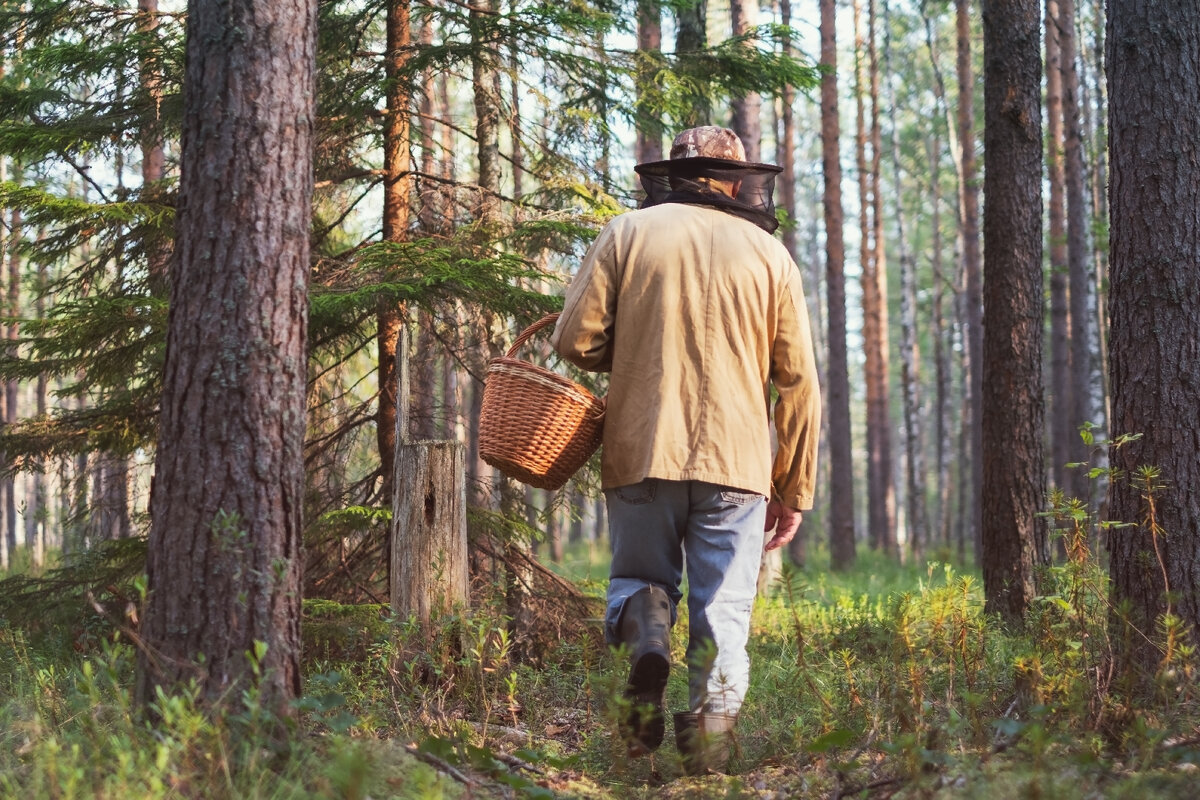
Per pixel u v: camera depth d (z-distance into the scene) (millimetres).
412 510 4613
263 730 2723
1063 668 3357
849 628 5523
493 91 6684
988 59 6750
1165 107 4094
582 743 3613
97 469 6719
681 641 5668
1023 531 6477
